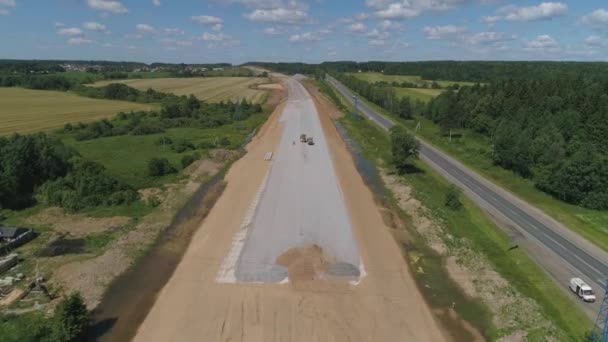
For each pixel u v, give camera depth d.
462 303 36.03
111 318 33.28
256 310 34.53
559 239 48.19
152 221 50.81
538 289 38.09
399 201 59.47
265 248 45.03
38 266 39.84
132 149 85.19
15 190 54.00
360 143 96.25
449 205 57.12
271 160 80.12
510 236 48.78
